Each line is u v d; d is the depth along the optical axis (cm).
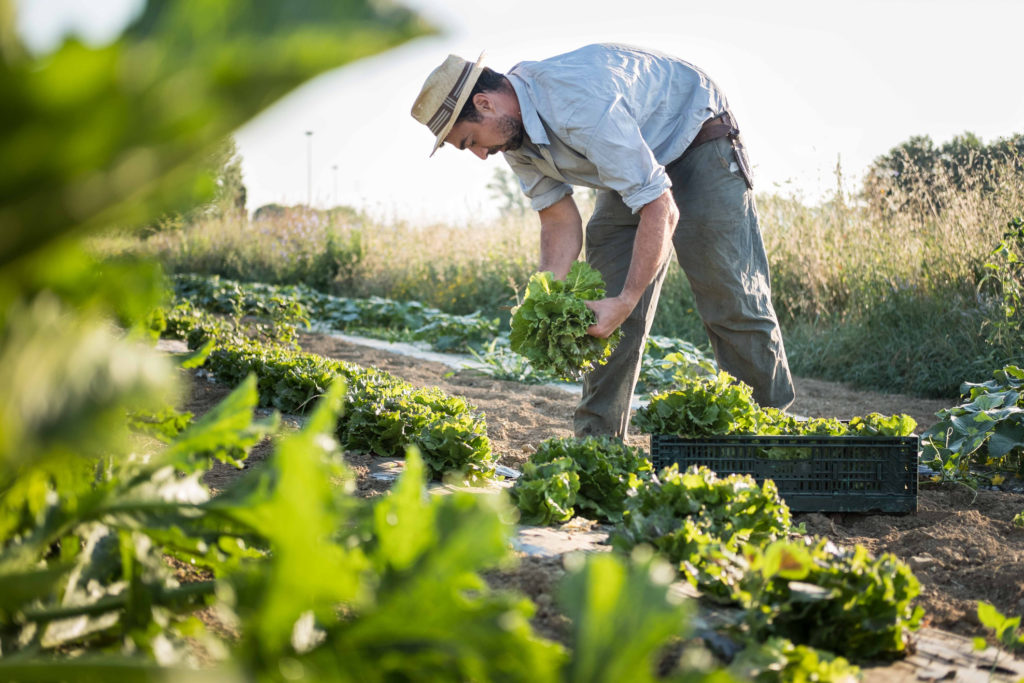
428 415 342
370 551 101
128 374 51
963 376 639
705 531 191
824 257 866
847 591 148
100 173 42
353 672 81
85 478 118
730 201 354
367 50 39
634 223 358
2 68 37
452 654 80
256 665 74
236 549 114
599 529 249
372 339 998
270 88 40
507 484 311
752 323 367
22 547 88
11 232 44
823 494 290
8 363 47
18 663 68
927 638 173
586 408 369
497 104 321
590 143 303
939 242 741
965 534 263
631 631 71
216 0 42
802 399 641
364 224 1546
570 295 298
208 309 1137
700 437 291
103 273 59
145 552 105
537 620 162
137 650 101
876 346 739
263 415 430
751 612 135
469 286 1209
